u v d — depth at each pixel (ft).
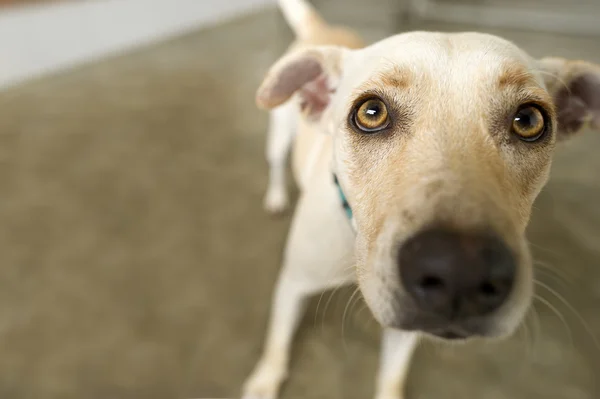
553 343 1.32
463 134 0.71
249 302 1.38
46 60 2.59
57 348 1.25
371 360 1.27
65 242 1.52
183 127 2.15
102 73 2.65
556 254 1.56
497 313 0.61
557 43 3.37
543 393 1.23
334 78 0.95
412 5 3.80
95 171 1.83
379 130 0.77
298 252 1.03
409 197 0.64
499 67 0.74
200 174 1.86
